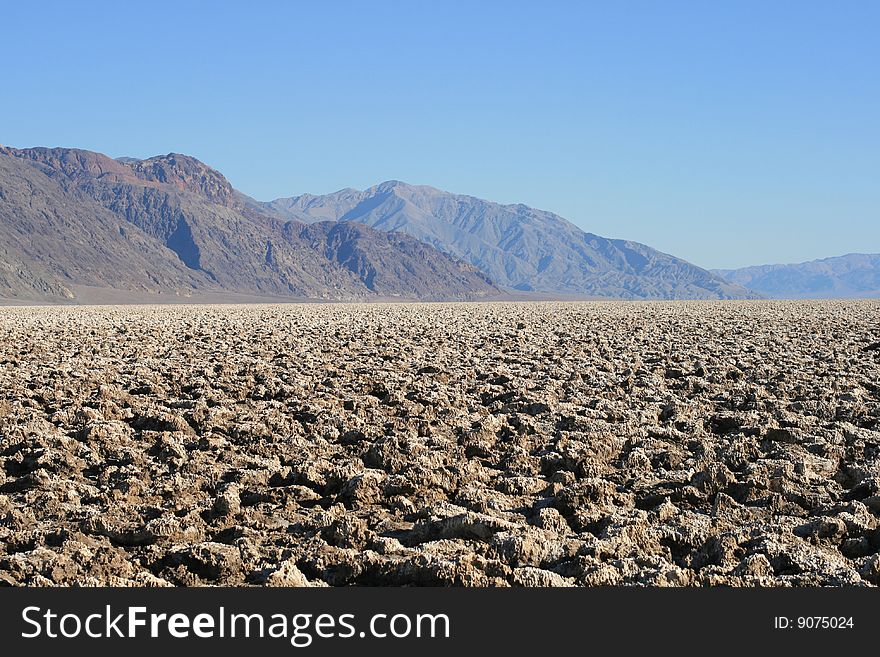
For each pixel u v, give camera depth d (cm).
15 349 2492
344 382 1848
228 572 838
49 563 832
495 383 1891
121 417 1465
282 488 1063
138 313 5566
